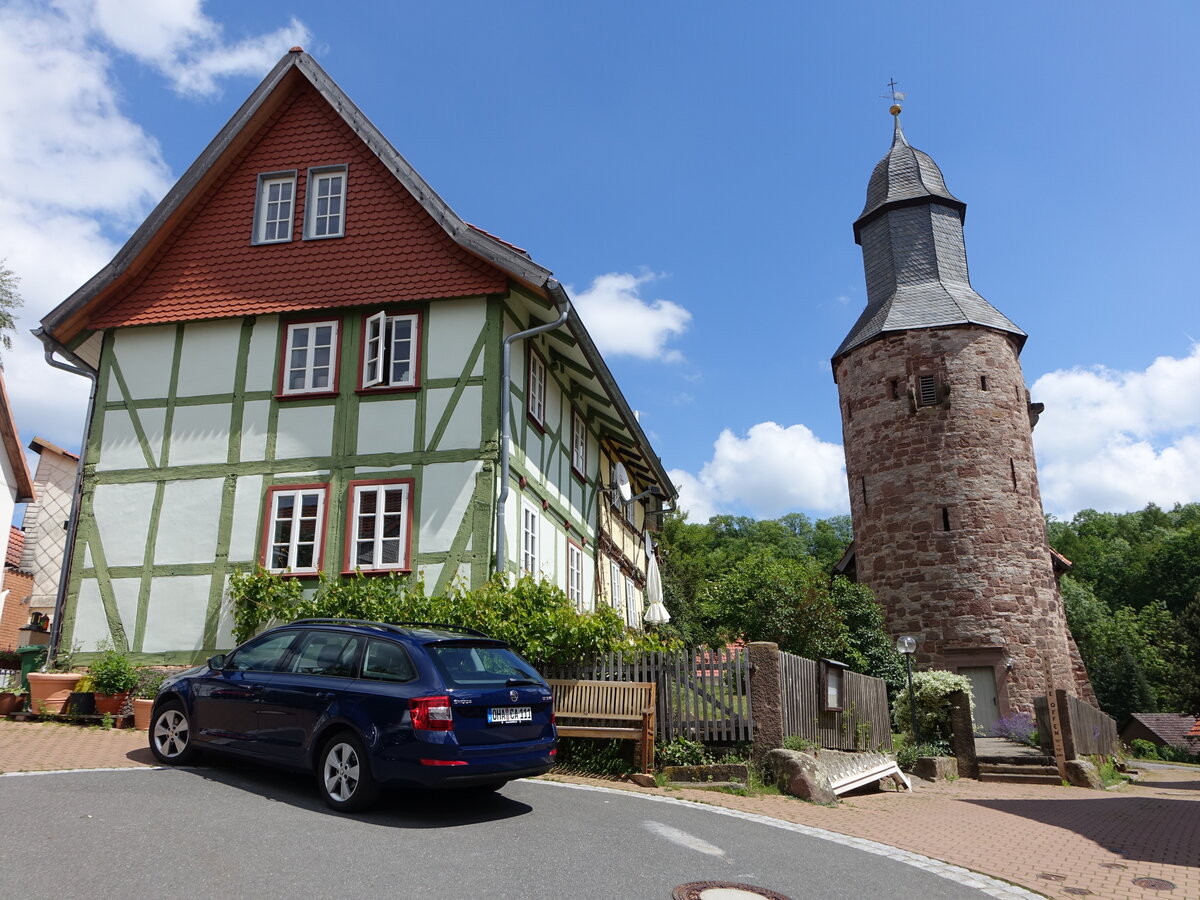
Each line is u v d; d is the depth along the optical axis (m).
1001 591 23.83
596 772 9.66
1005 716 22.89
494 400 12.74
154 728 8.32
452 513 12.41
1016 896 6.17
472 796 7.60
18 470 20.22
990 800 12.27
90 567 13.19
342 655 7.21
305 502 12.91
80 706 11.49
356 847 5.55
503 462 12.48
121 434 13.72
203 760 8.34
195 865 4.99
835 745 12.01
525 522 13.59
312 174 14.38
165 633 12.72
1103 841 9.00
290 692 7.18
